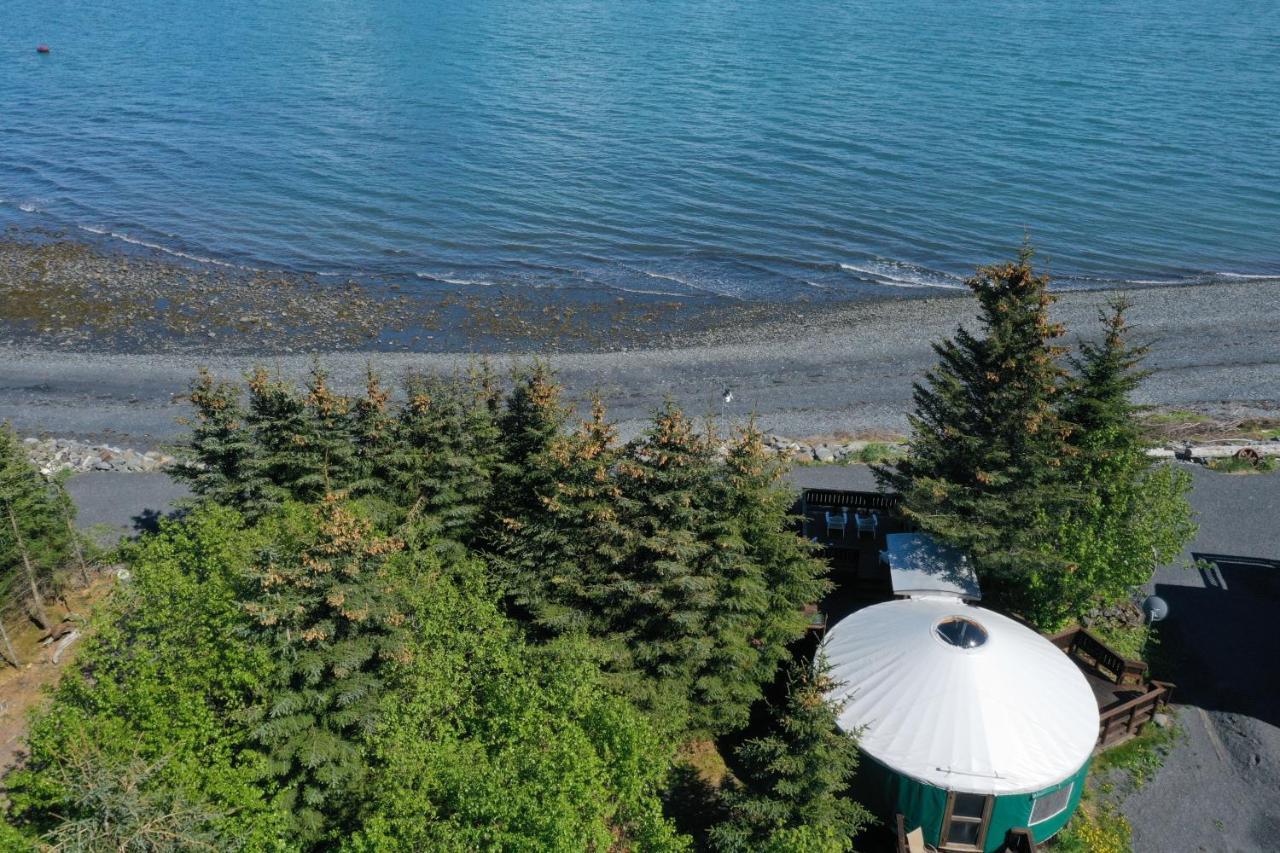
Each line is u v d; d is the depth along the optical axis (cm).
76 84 12719
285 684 2091
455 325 6275
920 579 2880
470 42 15425
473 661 2402
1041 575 2927
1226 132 10088
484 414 2989
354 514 2766
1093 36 14975
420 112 11200
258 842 1925
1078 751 2302
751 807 2086
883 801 2316
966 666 2373
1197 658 2978
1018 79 12369
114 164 9400
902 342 5956
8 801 2370
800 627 2662
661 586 2486
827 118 10719
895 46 14488
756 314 6488
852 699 2419
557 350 5922
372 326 6228
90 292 6631
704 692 2594
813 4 18525
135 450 4575
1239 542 3550
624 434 4725
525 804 1870
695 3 18950
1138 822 2436
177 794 1802
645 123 10600
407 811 1919
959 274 7100
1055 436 2950
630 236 7756
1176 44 14325
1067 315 6284
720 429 4809
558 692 2241
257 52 14888
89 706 2155
